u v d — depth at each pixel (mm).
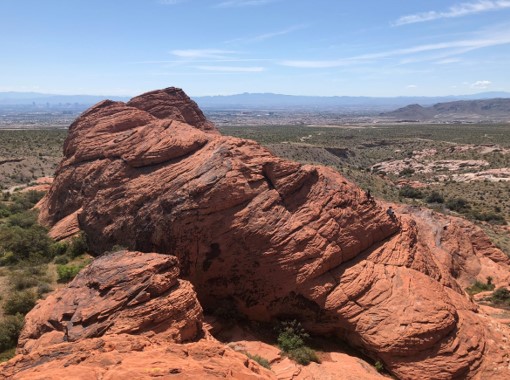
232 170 27328
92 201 35188
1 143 130125
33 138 156000
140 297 19609
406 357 22078
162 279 20438
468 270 41469
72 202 37969
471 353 22375
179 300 20109
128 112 42125
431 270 27797
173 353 15367
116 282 20516
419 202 91500
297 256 25234
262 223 26078
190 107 56656
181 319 19734
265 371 17719
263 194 27156
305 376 20688
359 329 23312
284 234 25766
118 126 40719
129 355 14672
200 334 21016
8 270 31828
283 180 27656
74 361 14281
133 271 20750
